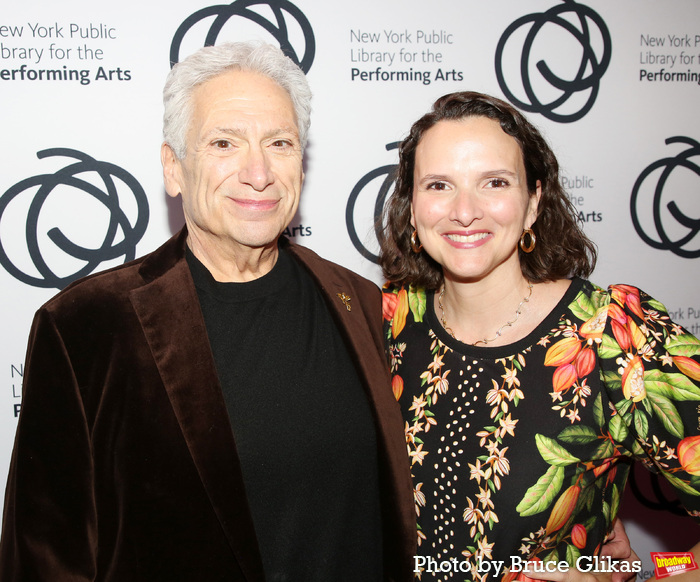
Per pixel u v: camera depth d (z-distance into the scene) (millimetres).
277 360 1217
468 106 1223
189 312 1157
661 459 1107
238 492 1088
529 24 2137
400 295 1491
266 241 1189
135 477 1099
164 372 1105
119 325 1141
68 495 1104
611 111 2227
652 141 2268
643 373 1105
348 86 2033
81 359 1118
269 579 1153
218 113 1146
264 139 1173
